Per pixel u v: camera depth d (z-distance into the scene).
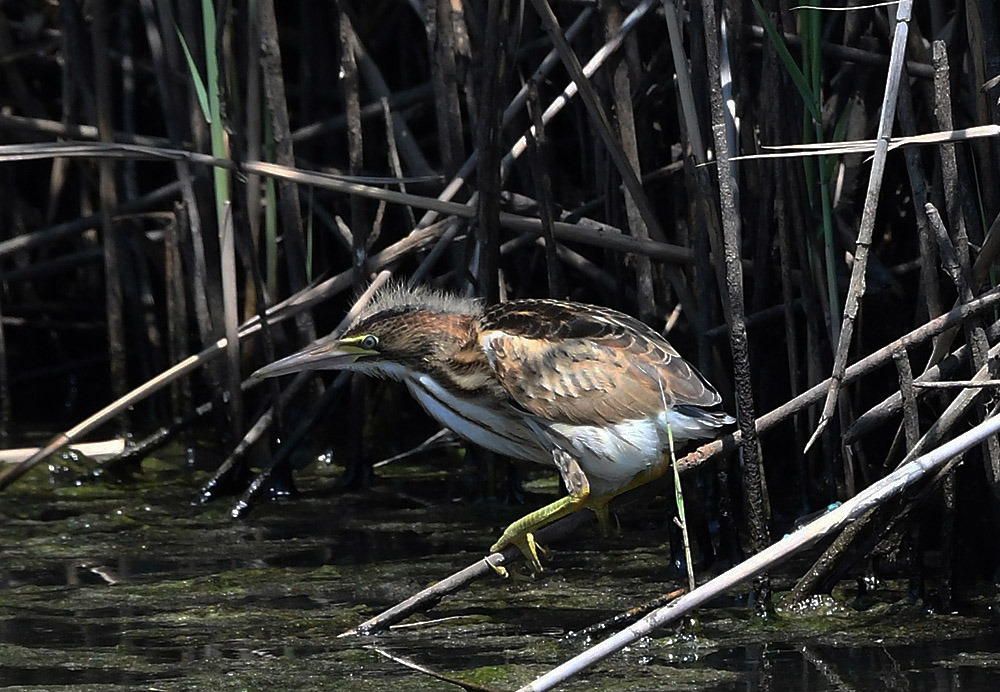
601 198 12.45
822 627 8.45
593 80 11.58
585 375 8.23
